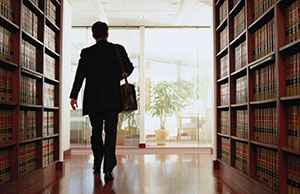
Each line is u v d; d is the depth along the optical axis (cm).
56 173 371
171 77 756
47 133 357
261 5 252
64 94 566
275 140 225
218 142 404
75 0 580
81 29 752
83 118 736
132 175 357
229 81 344
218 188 285
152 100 753
